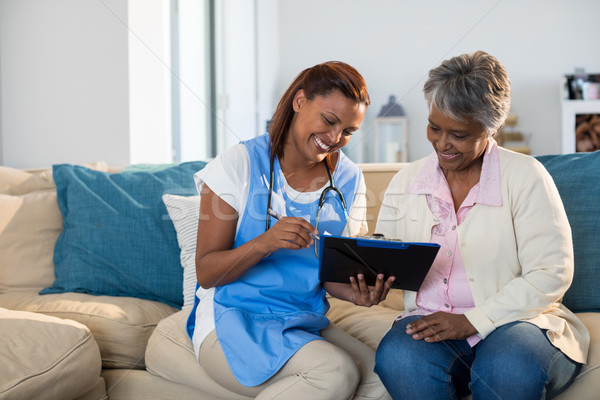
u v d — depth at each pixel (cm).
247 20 558
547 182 118
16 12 295
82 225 178
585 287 141
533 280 112
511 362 102
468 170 126
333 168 137
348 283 125
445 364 110
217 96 480
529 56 639
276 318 126
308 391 109
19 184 197
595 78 566
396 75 680
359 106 121
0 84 298
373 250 111
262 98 614
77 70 288
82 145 289
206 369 125
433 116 116
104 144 287
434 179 127
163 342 138
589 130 566
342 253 113
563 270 112
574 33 628
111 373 145
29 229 181
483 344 110
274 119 132
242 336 119
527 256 115
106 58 285
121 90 283
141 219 176
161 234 175
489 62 112
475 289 120
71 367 124
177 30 403
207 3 464
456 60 113
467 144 115
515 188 119
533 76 638
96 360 132
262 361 115
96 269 172
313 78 122
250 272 128
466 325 112
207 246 128
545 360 102
